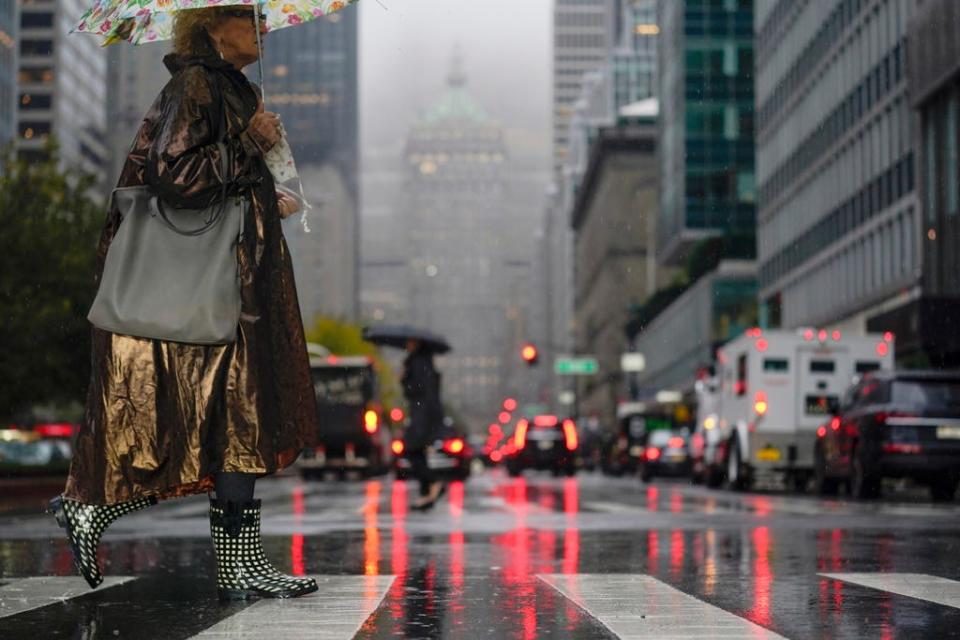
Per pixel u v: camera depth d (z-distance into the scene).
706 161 174.75
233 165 10.21
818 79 117.69
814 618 9.33
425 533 20.92
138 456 9.89
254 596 10.52
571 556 15.63
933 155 84.25
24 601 10.62
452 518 27.03
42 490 55.44
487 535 20.23
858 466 44.75
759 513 29.23
